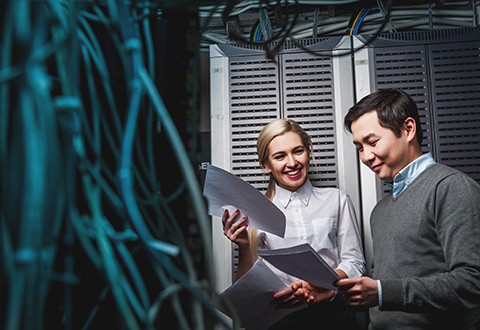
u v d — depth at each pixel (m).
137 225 0.43
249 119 1.80
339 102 1.77
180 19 0.71
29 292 0.35
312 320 1.55
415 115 1.34
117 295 0.42
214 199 1.39
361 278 1.16
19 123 0.37
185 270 0.59
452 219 1.14
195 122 0.68
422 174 1.27
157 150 0.70
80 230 0.45
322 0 1.71
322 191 1.70
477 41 1.74
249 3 1.88
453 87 1.73
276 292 1.38
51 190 0.37
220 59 1.85
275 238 1.66
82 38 0.55
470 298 1.09
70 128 0.42
